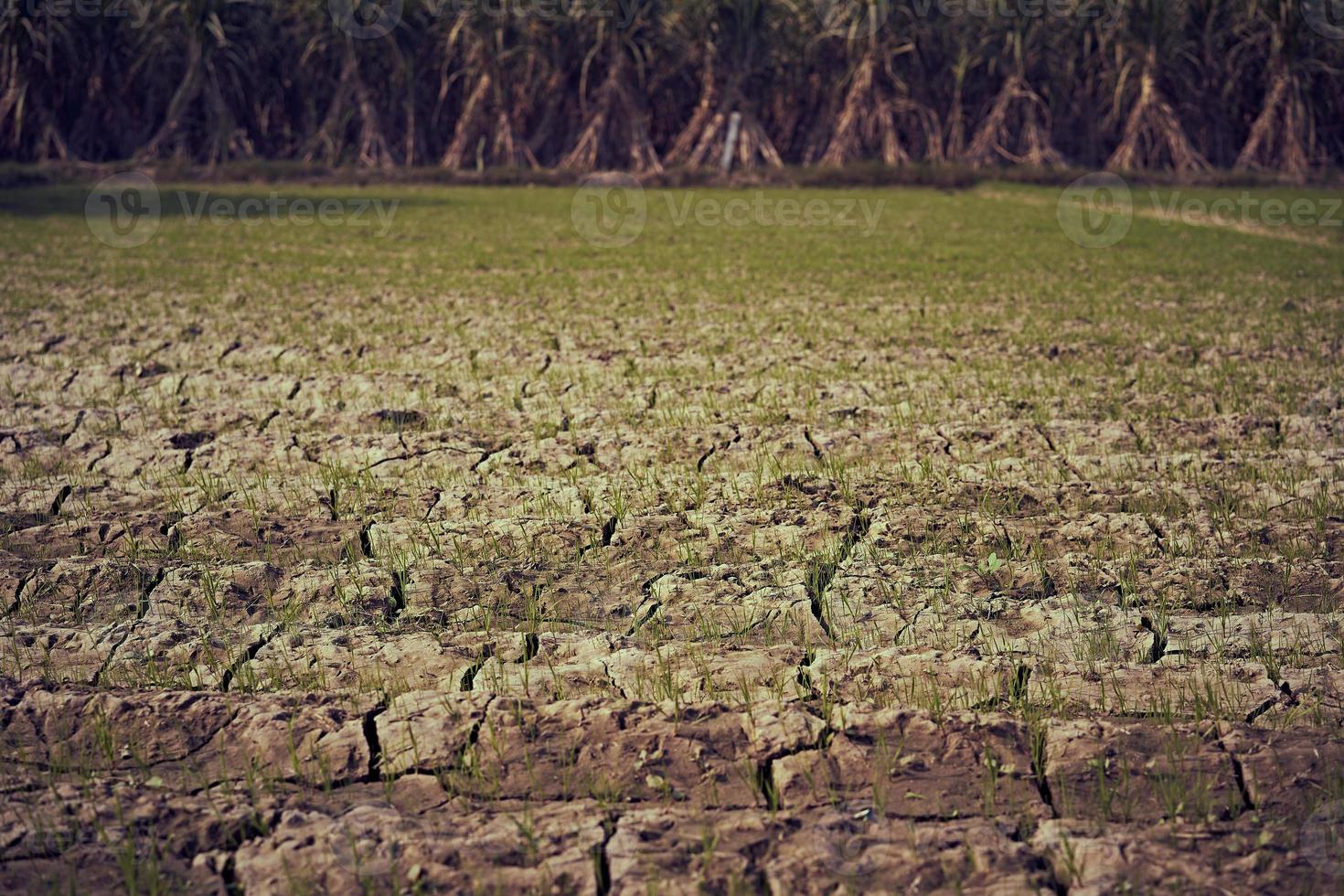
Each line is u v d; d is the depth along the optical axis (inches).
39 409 363.3
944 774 159.3
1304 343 477.1
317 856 141.6
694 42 1835.6
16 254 784.9
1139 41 1743.4
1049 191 1491.1
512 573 230.5
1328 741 163.8
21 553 244.2
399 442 323.9
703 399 386.6
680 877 138.3
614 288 648.4
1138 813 151.0
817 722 169.3
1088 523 253.6
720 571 231.6
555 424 349.1
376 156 1811.0
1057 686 183.0
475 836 145.6
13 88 1718.8
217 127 1770.4
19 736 169.6
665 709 173.6
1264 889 134.9
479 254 812.0
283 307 578.9
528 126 1883.6
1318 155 1711.4
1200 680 183.9
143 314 555.8
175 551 244.2
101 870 139.9
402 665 193.3
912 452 318.7
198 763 164.4
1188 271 720.3
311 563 237.5
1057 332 508.7
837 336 503.2
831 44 1857.8
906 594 220.7
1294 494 273.3
